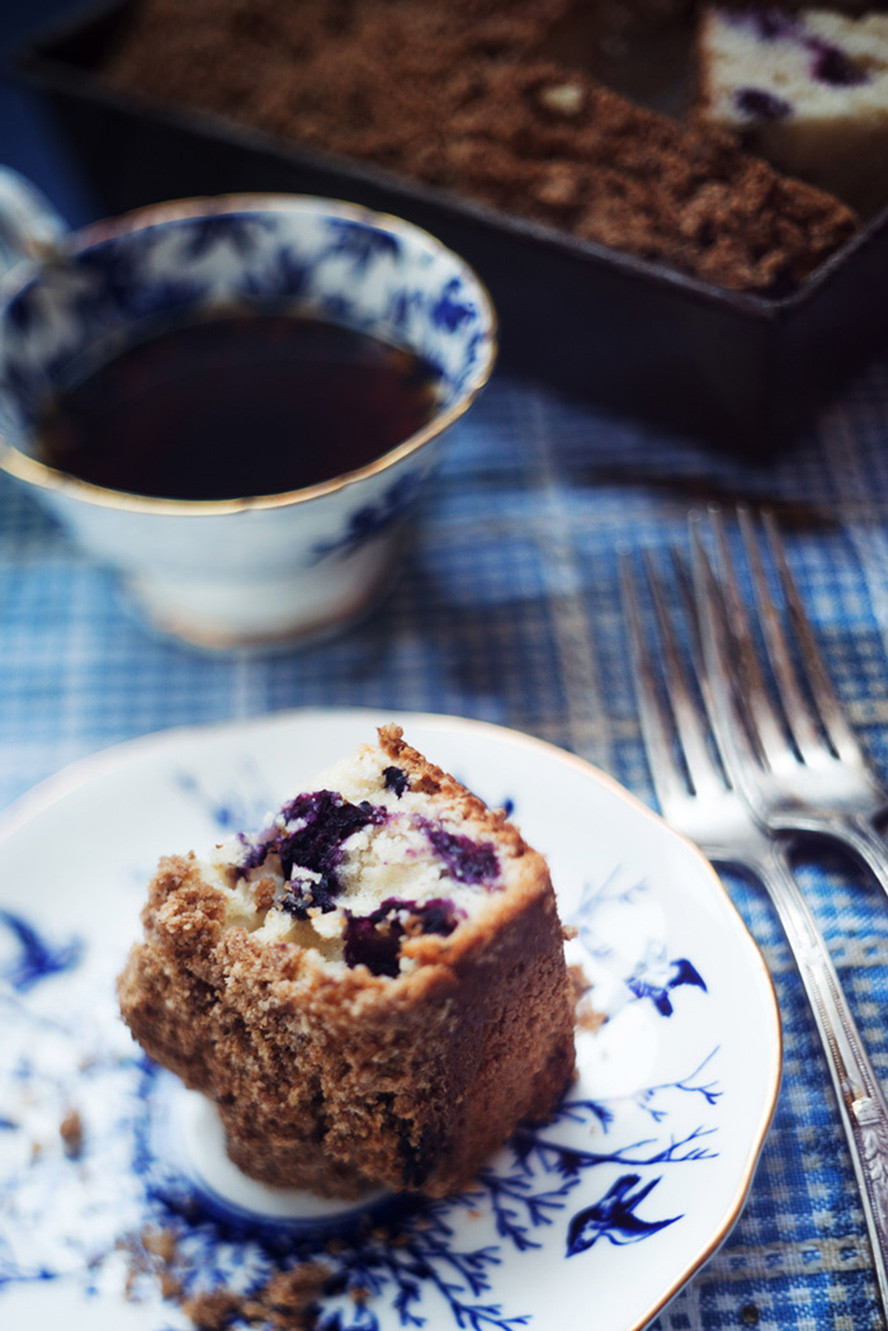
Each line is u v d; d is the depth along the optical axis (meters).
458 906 0.40
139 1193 0.42
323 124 0.55
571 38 0.54
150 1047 0.43
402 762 0.42
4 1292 0.41
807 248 0.49
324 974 0.40
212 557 0.47
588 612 0.49
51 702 0.49
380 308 0.51
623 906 0.43
